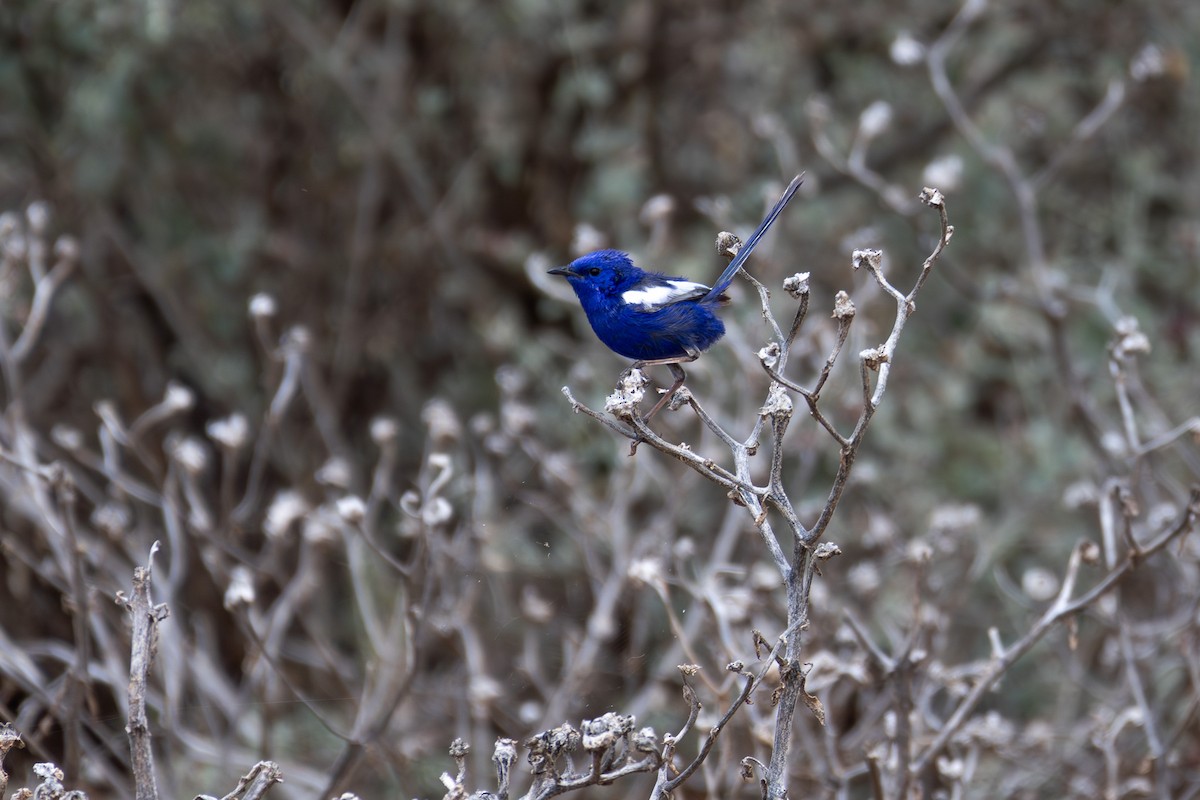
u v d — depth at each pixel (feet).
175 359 46.98
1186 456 32.01
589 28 51.83
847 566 38.14
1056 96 55.11
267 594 38.65
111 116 45.19
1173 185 54.13
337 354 48.57
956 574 36.45
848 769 27.86
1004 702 37.83
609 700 31.35
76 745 25.08
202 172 49.26
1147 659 31.96
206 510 40.04
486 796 17.88
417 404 49.75
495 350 47.52
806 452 36.35
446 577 32.60
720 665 25.45
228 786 29.55
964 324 51.75
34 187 46.65
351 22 52.60
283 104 50.60
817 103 41.81
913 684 26.99
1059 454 44.09
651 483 40.81
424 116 51.96
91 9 44.78
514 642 35.04
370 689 29.73
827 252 51.60
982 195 52.54
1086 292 44.45
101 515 29.76
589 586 36.47
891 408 46.70
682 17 52.80
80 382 46.01
